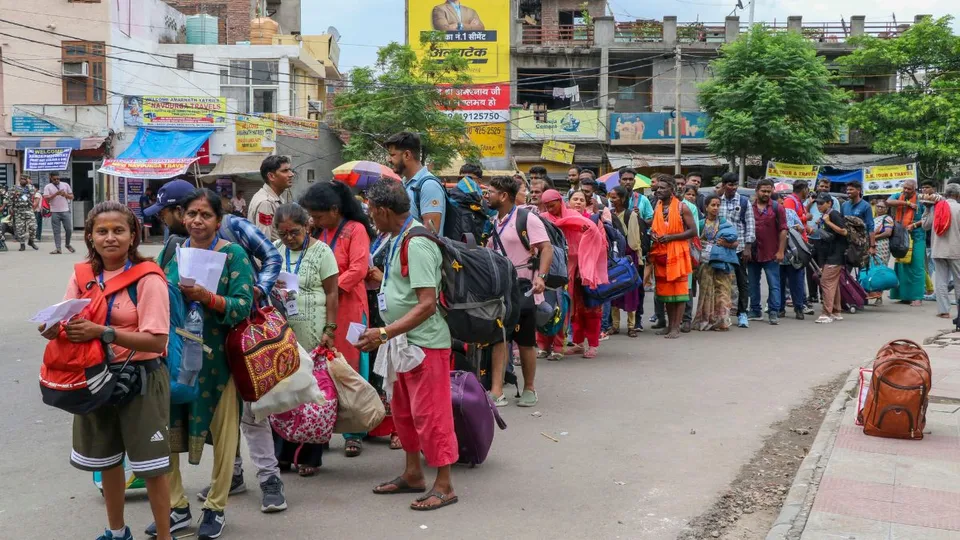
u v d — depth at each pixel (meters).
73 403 3.86
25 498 5.30
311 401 5.07
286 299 5.43
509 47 39.38
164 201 4.89
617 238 10.06
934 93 36.69
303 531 4.78
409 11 39.69
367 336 4.78
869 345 10.62
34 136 30.67
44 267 17.95
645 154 38.62
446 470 5.21
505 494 5.42
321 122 34.44
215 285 4.48
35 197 25.27
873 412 6.25
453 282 5.11
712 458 6.19
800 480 5.38
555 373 9.06
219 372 4.68
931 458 5.75
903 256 14.20
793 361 9.65
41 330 3.78
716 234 11.73
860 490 5.13
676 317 11.30
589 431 6.86
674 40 39.19
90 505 5.19
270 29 35.38
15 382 8.38
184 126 31.03
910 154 36.44
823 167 37.16
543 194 9.49
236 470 5.39
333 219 6.09
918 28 37.19
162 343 4.00
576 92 39.47
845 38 39.91
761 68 34.62
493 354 7.62
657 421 7.16
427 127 34.19
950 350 9.77
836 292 12.70
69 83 30.86
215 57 32.78
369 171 8.23
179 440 4.70
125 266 4.04
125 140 31.12
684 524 4.96
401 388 5.27
